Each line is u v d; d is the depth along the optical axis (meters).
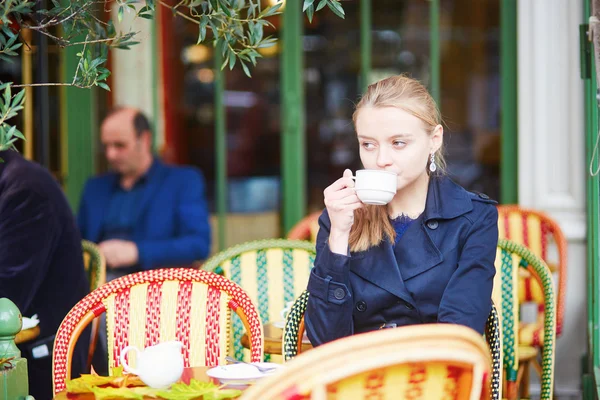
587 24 6.31
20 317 3.75
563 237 7.26
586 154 6.90
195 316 4.31
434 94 8.78
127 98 9.20
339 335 3.65
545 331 4.90
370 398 2.42
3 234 5.13
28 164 5.38
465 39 8.70
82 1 3.75
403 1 8.82
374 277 3.78
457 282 3.65
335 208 3.61
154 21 9.13
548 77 7.73
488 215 3.82
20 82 6.75
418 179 3.88
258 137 9.42
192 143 9.41
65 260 5.44
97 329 5.55
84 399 3.39
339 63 9.07
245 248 5.63
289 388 2.29
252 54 3.75
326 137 9.25
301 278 5.63
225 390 3.38
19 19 3.66
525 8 7.76
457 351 2.38
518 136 8.09
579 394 7.64
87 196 8.16
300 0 9.10
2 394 3.52
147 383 3.47
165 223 7.95
